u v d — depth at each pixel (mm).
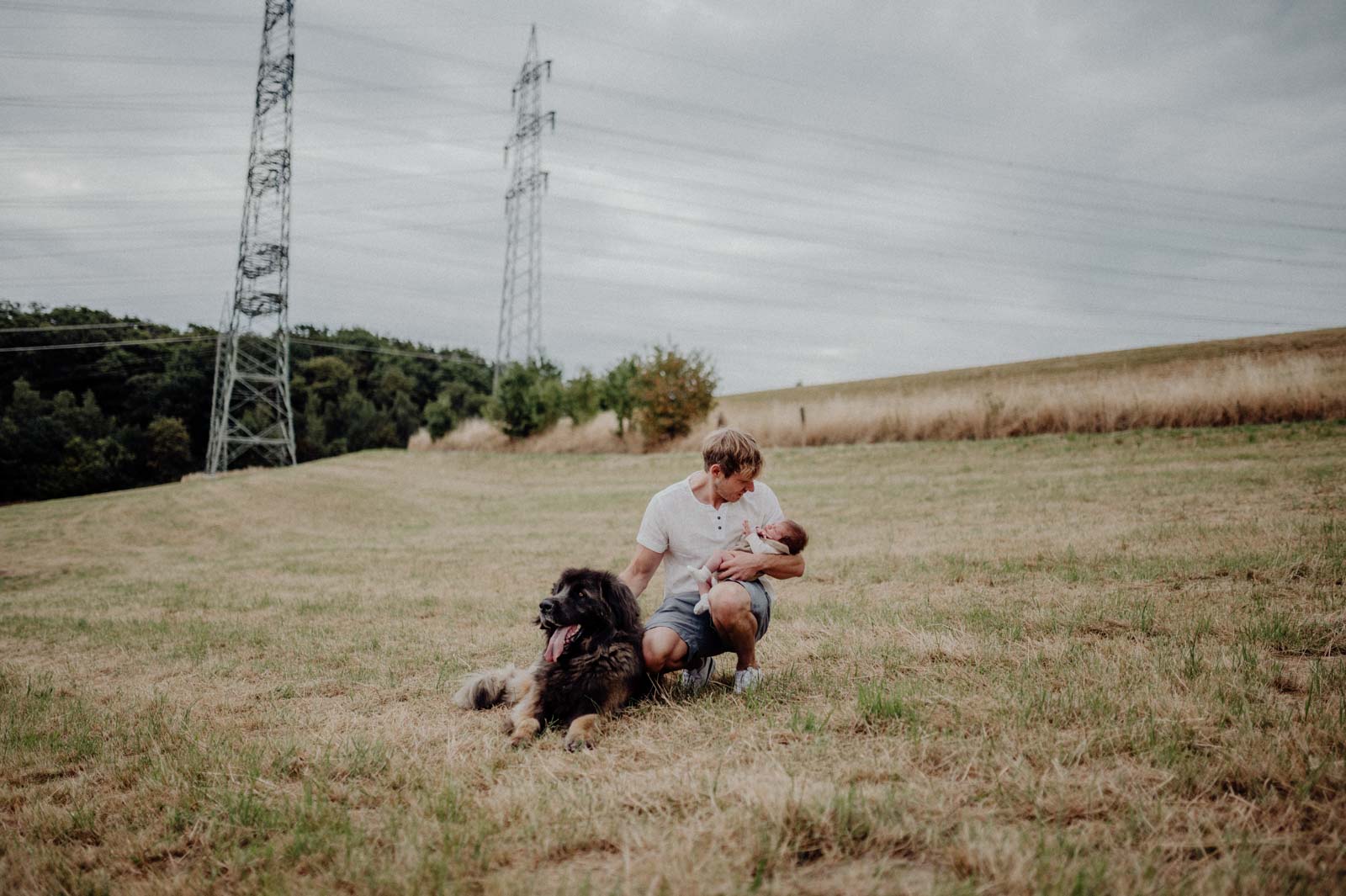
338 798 3053
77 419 61219
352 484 29547
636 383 33500
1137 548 7613
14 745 4008
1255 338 57062
